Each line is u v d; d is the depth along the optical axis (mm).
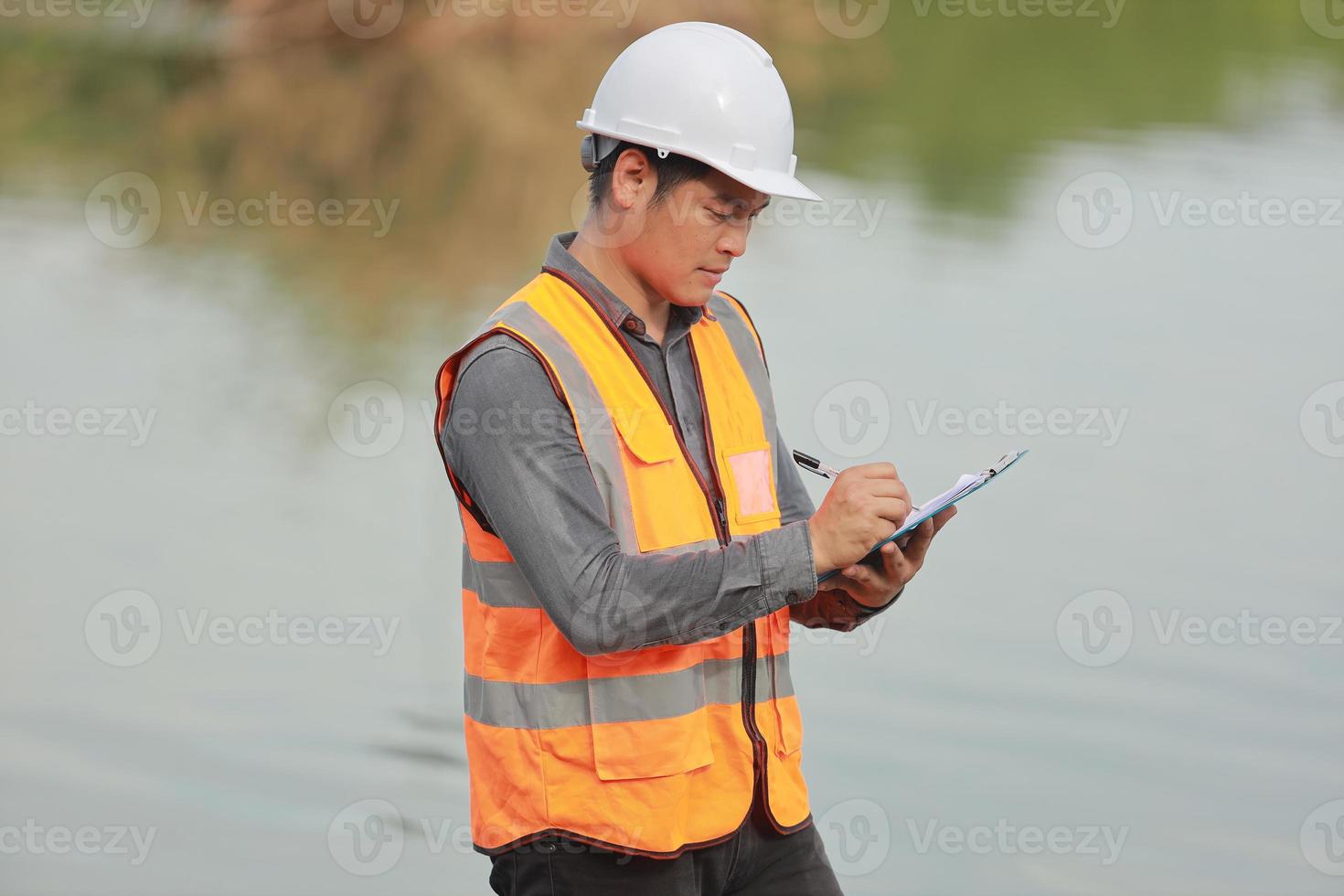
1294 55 57469
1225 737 12555
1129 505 17250
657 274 6383
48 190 35906
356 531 16469
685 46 6363
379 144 42438
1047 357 22125
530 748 6332
